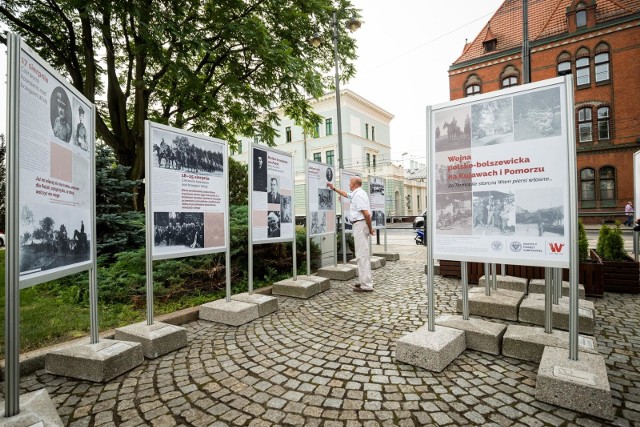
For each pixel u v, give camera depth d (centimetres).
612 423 218
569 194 271
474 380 276
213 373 296
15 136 213
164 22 830
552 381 239
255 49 1052
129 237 707
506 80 2867
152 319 370
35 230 234
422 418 225
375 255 984
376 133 4681
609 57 2512
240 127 1342
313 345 355
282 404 245
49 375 299
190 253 424
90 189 315
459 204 327
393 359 317
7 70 212
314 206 684
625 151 2466
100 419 232
